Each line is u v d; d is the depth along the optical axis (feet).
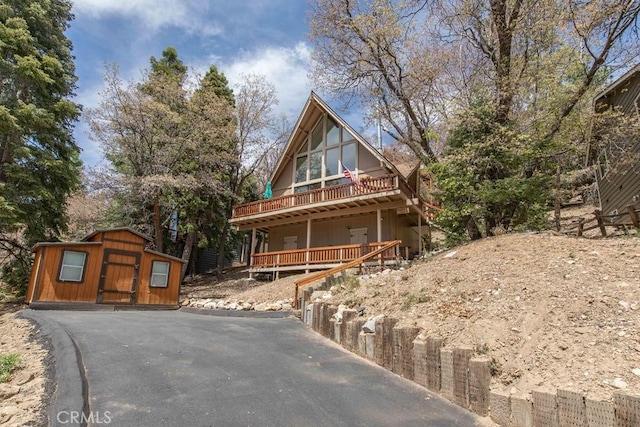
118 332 26.21
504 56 43.34
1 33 50.06
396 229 63.26
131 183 60.49
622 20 36.35
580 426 11.62
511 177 37.63
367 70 55.67
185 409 13.93
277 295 46.29
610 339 14.42
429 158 51.03
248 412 13.94
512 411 13.34
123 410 13.57
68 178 57.00
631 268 19.12
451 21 46.16
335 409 14.60
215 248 100.89
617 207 48.14
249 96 83.15
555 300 17.81
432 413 14.53
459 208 41.45
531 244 27.66
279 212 64.85
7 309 45.34
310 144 72.13
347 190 58.59
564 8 36.40
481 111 40.22
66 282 43.37
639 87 41.60
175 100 67.31
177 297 51.37
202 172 70.49
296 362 20.51
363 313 24.41
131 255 48.60
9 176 50.96
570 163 56.24
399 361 18.88
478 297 20.92
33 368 17.54
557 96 41.98
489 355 15.97
